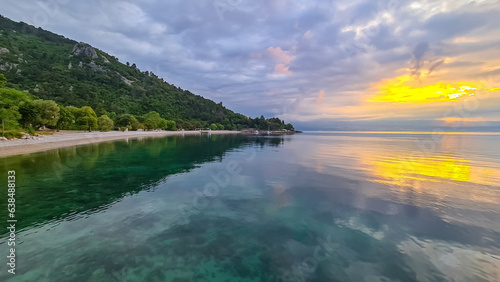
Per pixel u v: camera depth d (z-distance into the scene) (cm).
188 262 667
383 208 1098
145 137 6688
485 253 715
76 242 757
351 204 1154
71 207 1068
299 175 1805
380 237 820
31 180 1522
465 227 895
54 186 1398
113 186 1427
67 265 635
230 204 1146
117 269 624
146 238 797
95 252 702
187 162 2400
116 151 3131
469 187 1442
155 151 3297
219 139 7000
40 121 4491
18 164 1967
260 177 1730
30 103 4069
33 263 639
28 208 1049
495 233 843
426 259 686
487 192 1339
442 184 1518
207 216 995
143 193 1299
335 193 1327
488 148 3675
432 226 904
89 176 1669
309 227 898
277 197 1259
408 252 723
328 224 925
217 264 661
